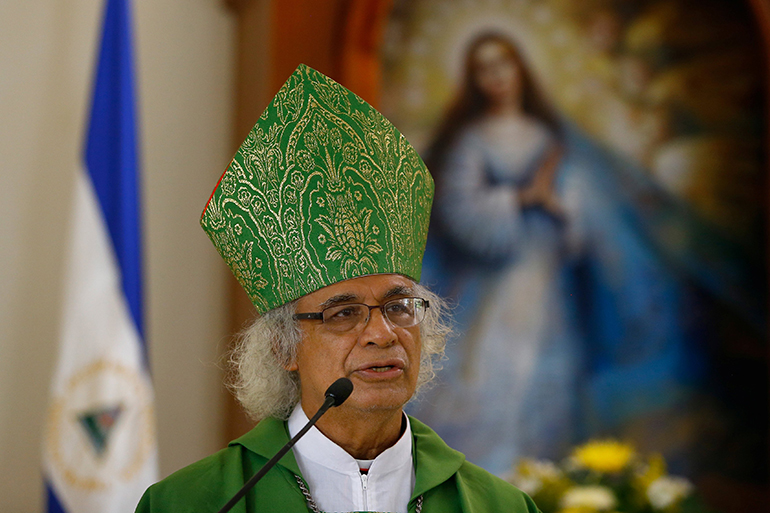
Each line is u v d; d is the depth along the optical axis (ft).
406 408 34.58
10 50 25.86
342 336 13.85
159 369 28.96
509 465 35.42
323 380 13.88
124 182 24.72
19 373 24.89
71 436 22.81
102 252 24.09
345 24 33.96
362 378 13.61
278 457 11.98
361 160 14.64
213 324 30.81
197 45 31.35
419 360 14.28
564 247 37.47
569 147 38.17
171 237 29.84
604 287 37.52
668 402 37.04
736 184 38.47
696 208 38.37
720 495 36.50
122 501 23.11
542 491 32.55
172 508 13.70
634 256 37.91
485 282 36.50
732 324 37.70
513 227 37.09
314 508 13.82
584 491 32.24
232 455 14.55
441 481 14.51
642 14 39.01
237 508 13.53
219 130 31.81
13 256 25.20
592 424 36.42
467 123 37.11
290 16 32.53
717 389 37.24
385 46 35.78
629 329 37.40
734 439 36.94
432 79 36.65
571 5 38.83
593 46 38.81
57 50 26.86
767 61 38.40
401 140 15.39
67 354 23.26
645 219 38.22
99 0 28.07
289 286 14.52
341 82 33.86
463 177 36.83
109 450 23.21
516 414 35.83
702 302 37.81
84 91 27.35
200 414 29.96
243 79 32.27
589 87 38.63
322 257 14.26
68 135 26.81
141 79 29.50
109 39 25.52
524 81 37.99
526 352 36.40
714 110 38.81
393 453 14.40
